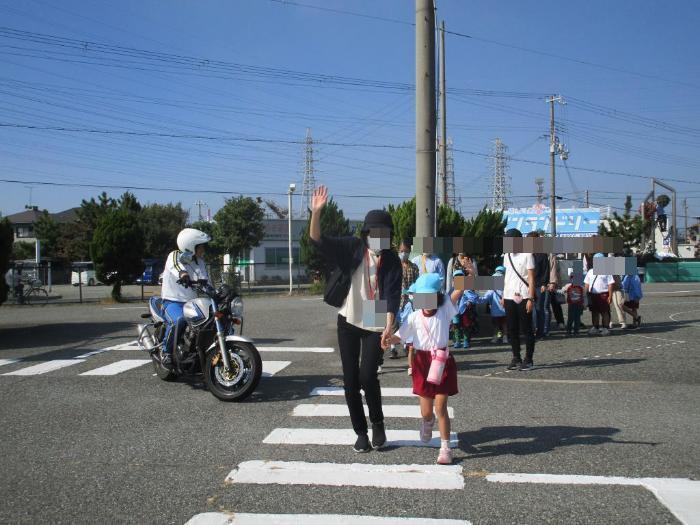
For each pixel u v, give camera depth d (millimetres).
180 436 5617
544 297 11492
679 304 18500
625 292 12656
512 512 3885
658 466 4672
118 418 6273
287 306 20422
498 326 11297
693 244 68750
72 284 48125
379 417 5109
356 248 5031
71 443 5434
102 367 9211
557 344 10859
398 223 13125
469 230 13977
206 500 4133
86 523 3809
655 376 8055
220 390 6992
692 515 3814
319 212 4926
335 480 4469
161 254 51906
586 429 5660
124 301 26078
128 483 4457
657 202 49062
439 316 4898
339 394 7355
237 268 40031
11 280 25781
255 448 5246
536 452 5031
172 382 8094
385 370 8875
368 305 4957
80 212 53594
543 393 7168
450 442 5344
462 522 3754
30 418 6301
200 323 7121
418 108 9719
